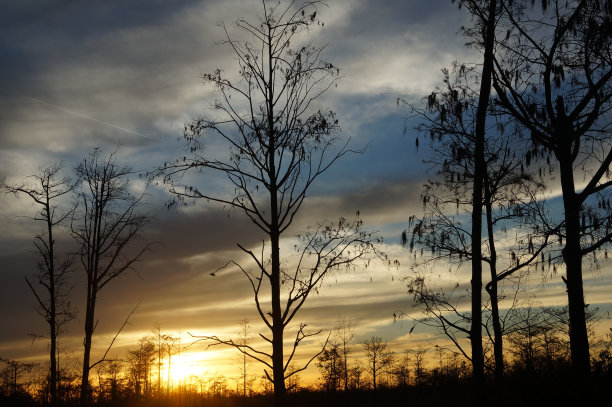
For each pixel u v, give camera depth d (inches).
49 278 1204.5
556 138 584.1
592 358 618.5
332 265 661.3
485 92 627.2
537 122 589.0
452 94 644.7
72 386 1344.7
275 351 631.2
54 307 1204.5
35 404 1523.1
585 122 567.2
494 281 679.1
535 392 555.5
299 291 651.5
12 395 1545.3
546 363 639.1
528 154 626.5
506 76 613.9
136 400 2089.1
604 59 561.0
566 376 567.2
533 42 601.0
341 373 1796.3
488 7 624.1
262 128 675.4
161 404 2265.0
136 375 2036.2
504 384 607.8
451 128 654.5
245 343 647.8
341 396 1754.4
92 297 1139.3
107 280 1151.6
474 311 625.3
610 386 542.0
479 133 634.2
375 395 1656.0
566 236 570.3
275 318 640.4
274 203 669.3
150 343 1987.0
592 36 561.6
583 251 556.4
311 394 1772.9
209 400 2225.6
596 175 548.7
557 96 582.6
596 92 557.3
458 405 623.5
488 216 718.5
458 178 677.9
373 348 1818.4
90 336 1142.3
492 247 720.3
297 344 627.5
